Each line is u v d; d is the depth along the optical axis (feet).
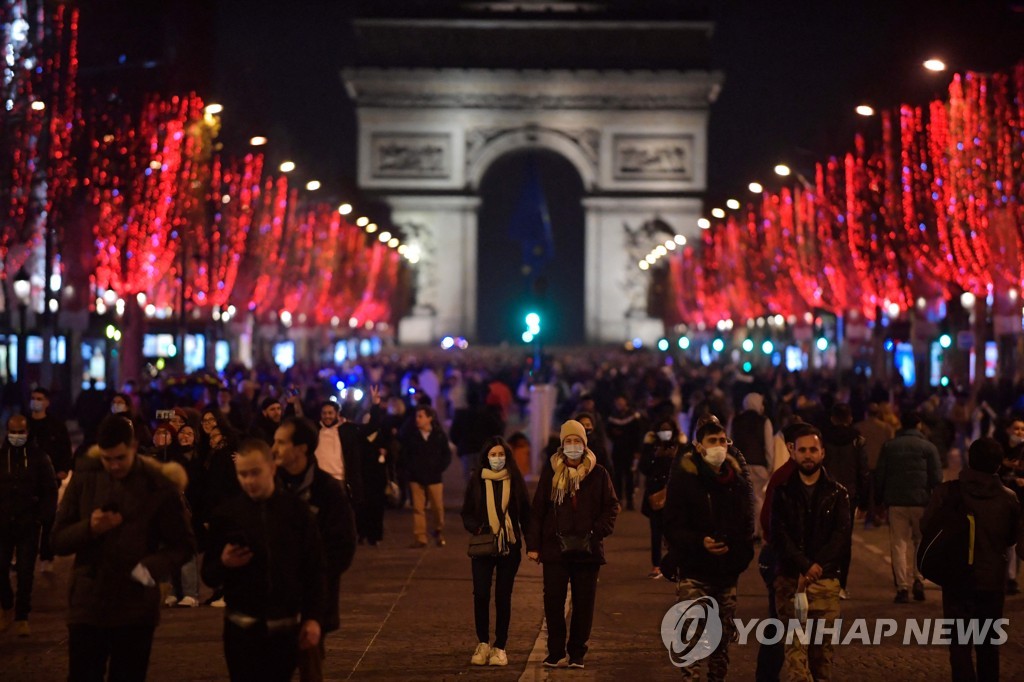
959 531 60.70
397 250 555.28
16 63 213.87
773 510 59.62
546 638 79.05
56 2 217.77
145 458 52.80
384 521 142.20
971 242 239.50
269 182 349.41
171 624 82.58
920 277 280.10
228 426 89.20
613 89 572.92
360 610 87.86
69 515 52.03
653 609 88.58
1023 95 228.63
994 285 231.09
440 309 569.64
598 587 97.66
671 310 562.66
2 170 214.07
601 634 80.07
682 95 573.74
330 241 422.82
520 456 128.57
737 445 112.06
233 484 88.12
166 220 258.37
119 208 239.71
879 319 296.51
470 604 90.22
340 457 103.96
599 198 571.69
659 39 579.07
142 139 246.68
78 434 222.48
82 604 50.96
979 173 233.55
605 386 228.02
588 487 70.95
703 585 60.49
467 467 173.06
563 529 70.49
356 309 478.59
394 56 577.02
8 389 210.59
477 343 639.35
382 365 320.29
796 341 396.98
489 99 571.28
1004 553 60.95
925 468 90.27
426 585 98.43
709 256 519.19
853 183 309.63
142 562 50.39
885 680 67.97
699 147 573.74
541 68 571.28
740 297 466.29
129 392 168.45
